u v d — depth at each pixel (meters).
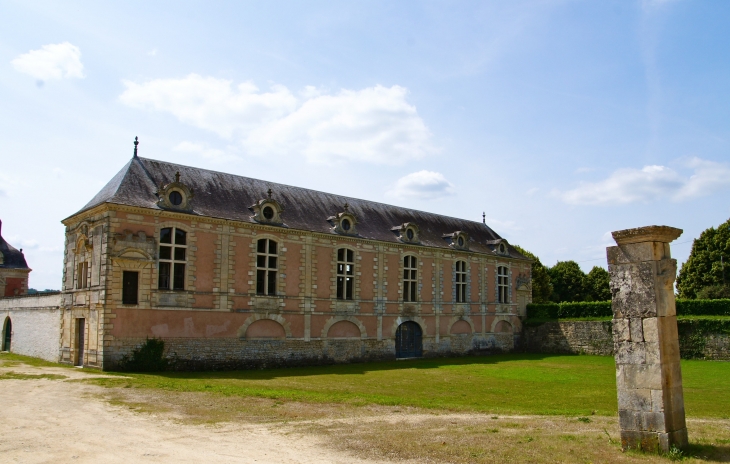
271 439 12.16
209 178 33.56
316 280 35.25
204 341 29.73
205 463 10.20
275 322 32.97
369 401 17.98
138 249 27.89
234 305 31.12
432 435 12.62
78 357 29.31
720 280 57.19
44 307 34.19
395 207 45.47
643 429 11.12
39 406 15.99
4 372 24.41
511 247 52.31
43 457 10.52
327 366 34.16
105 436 12.30
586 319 47.75
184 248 29.64
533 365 35.69
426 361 38.44
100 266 27.36
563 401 20.05
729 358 38.72
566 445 11.61
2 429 12.95
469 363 37.00
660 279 11.41
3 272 54.22
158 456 10.66
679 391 11.43
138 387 20.12
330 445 11.63
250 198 34.38
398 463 10.33
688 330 40.69
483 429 13.41
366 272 38.38
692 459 10.48
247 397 18.17
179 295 29.05
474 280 46.62
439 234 46.06
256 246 32.53
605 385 24.94
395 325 39.78
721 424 14.62
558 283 76.44
